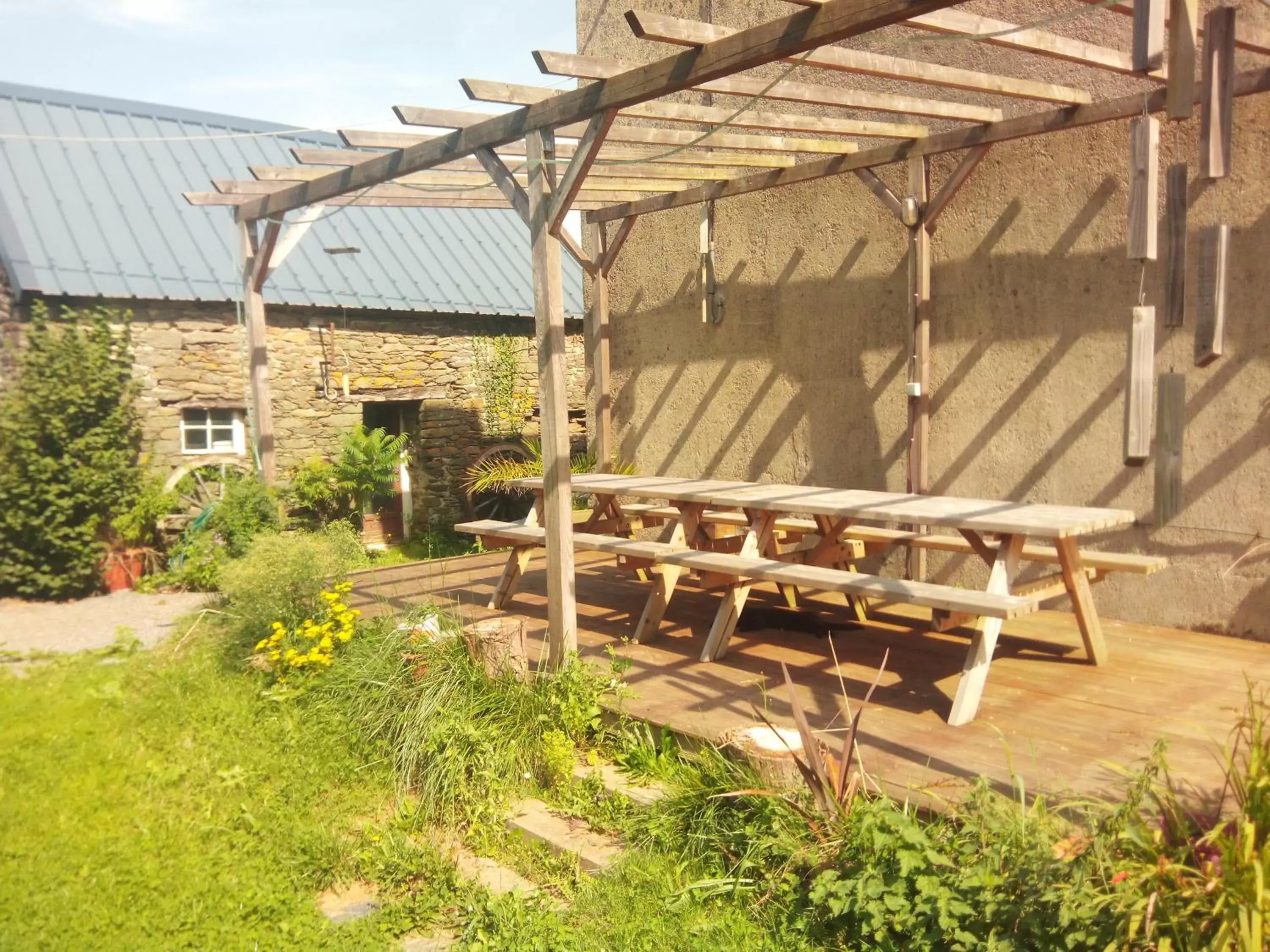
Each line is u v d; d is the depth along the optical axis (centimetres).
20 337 892
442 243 1303
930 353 663
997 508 490
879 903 304
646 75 446
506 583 675
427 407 1214
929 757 385
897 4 352
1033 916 275
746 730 404
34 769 470
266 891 379
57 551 809
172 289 994
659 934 331
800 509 513
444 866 394
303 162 648
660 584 578
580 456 991
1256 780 275
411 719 482
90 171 1081
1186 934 254
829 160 668
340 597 610
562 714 462
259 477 854
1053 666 505
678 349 862
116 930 351
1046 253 598
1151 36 353
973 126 598
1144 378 405
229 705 536
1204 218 535
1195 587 558
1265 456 525
